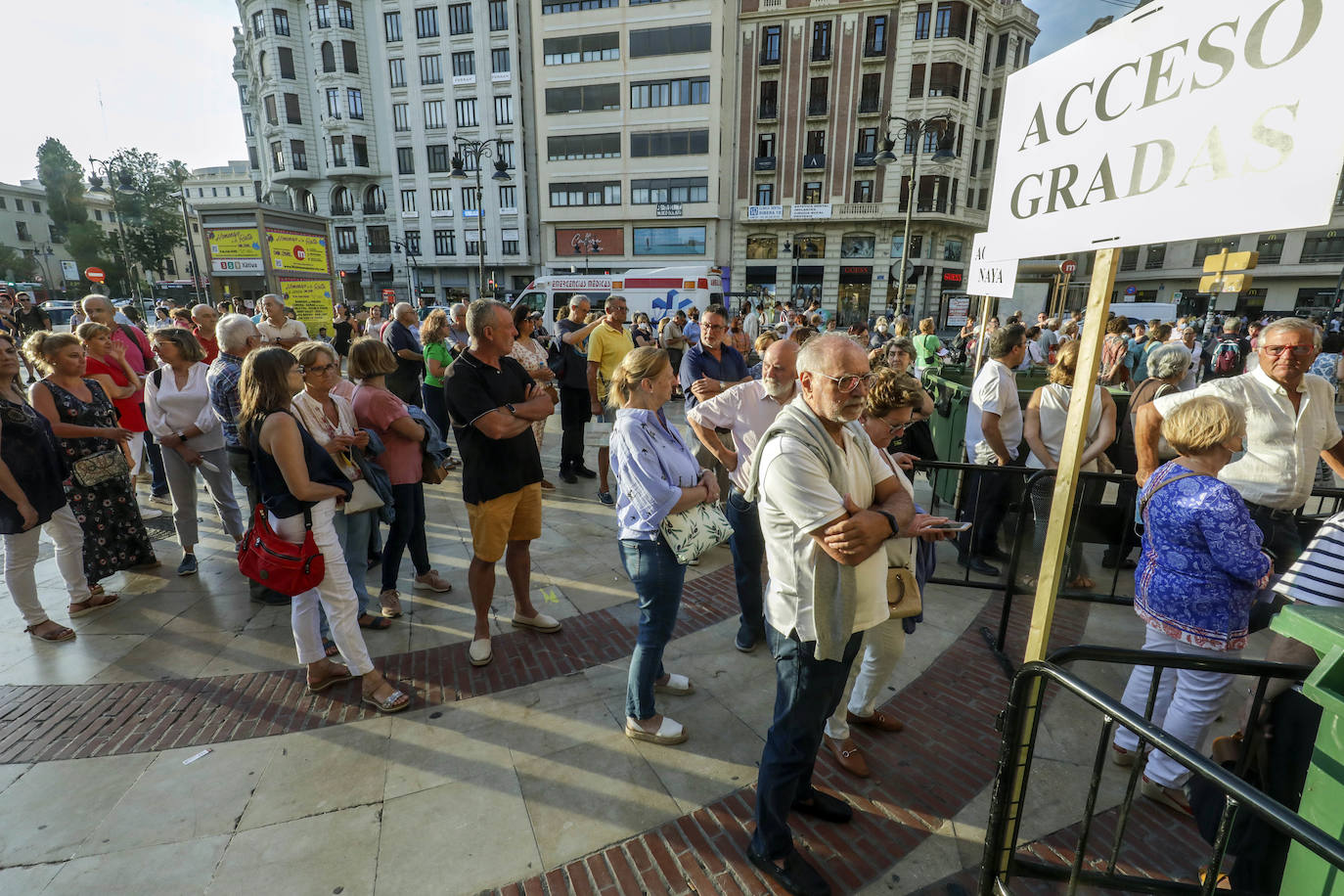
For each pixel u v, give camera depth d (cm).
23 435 328
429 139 3778
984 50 3111
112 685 304
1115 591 385
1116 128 146
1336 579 185
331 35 3759
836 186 3225
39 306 1183
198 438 418
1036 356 1193
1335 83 102
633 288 1741
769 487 175
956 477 529
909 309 3262
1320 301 3303
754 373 1012
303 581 265
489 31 3550
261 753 256
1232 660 160
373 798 233
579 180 3522
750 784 241
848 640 181
